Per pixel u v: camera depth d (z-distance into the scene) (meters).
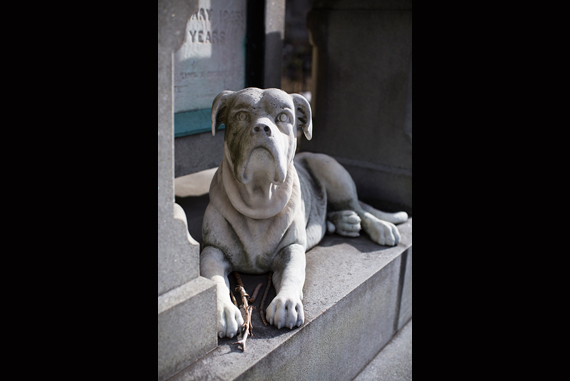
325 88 3.61
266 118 2.07
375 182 3.51
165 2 1.48
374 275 2.53
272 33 3.91
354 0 3.32
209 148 3.65
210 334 1.84
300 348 2.05
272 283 2.34
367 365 2.69
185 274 1.77
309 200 2.81
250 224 2.34
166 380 1.69
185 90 3.42
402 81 3.25
